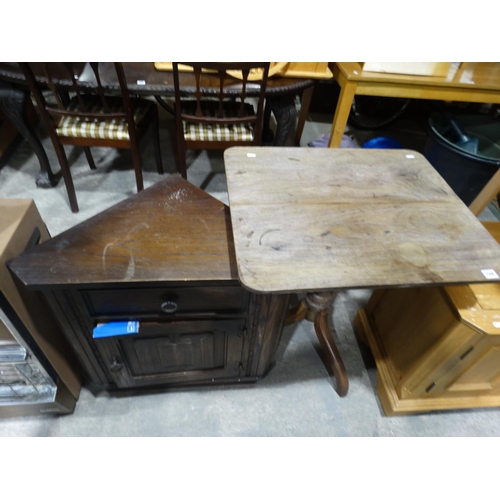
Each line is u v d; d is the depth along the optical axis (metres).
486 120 2.05
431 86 1.50
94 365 1.03
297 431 1.17
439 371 1.03
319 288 0.71
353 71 1.47
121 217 0.92
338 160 1.06
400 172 1.03
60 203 1.89
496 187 1.63
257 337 1.00
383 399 1.22
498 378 1.10
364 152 1.10
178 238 0.88
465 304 0.89
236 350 1.06
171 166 2.24
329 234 0.82
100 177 2.09
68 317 0.85
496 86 1.47
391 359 1.23
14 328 0.83
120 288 0.79
